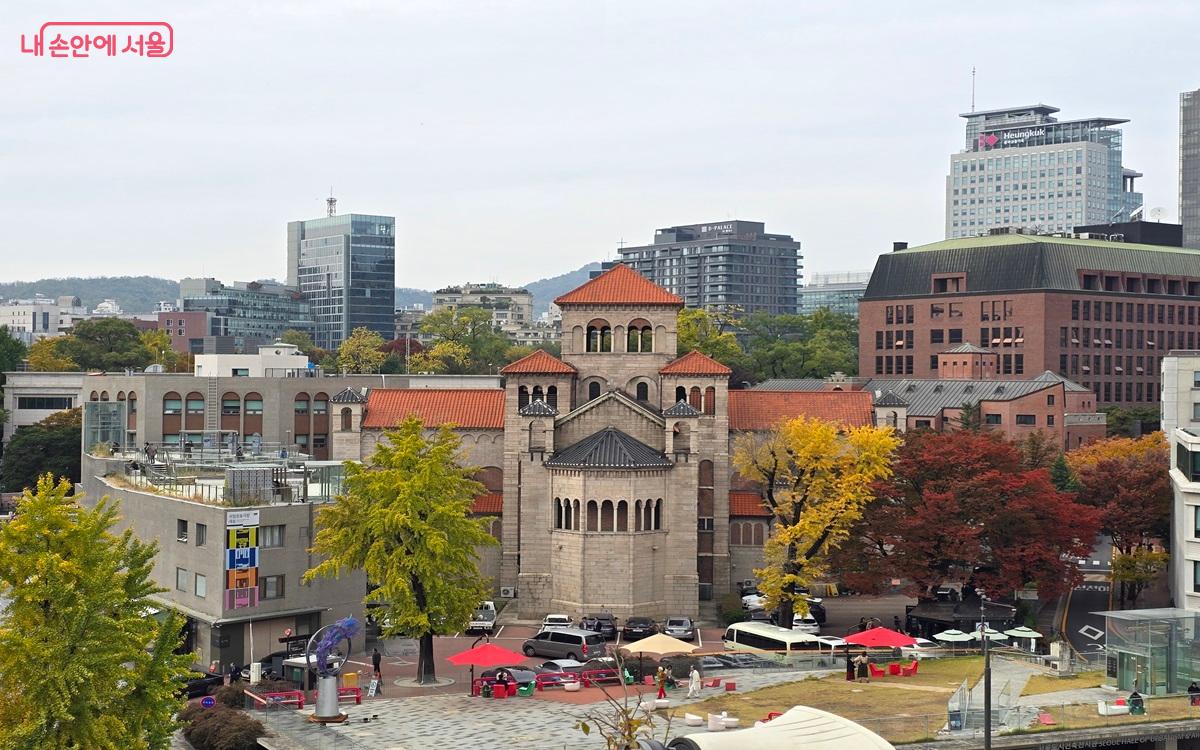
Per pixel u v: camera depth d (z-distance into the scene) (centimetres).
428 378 18888
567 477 11725
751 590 12925
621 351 13200
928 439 12031
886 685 9062
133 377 16888
